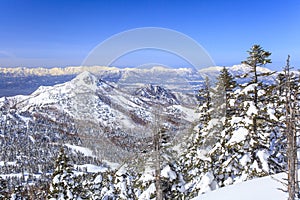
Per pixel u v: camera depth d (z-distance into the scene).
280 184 8.73
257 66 10.68
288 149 6.30
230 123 11.21
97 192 11.41
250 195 8.12
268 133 11.39
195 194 11.68
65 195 13.89
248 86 10.68
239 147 10.98
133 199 9.01
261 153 11.23
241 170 11.43
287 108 6.12
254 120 10.94
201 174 11.91
